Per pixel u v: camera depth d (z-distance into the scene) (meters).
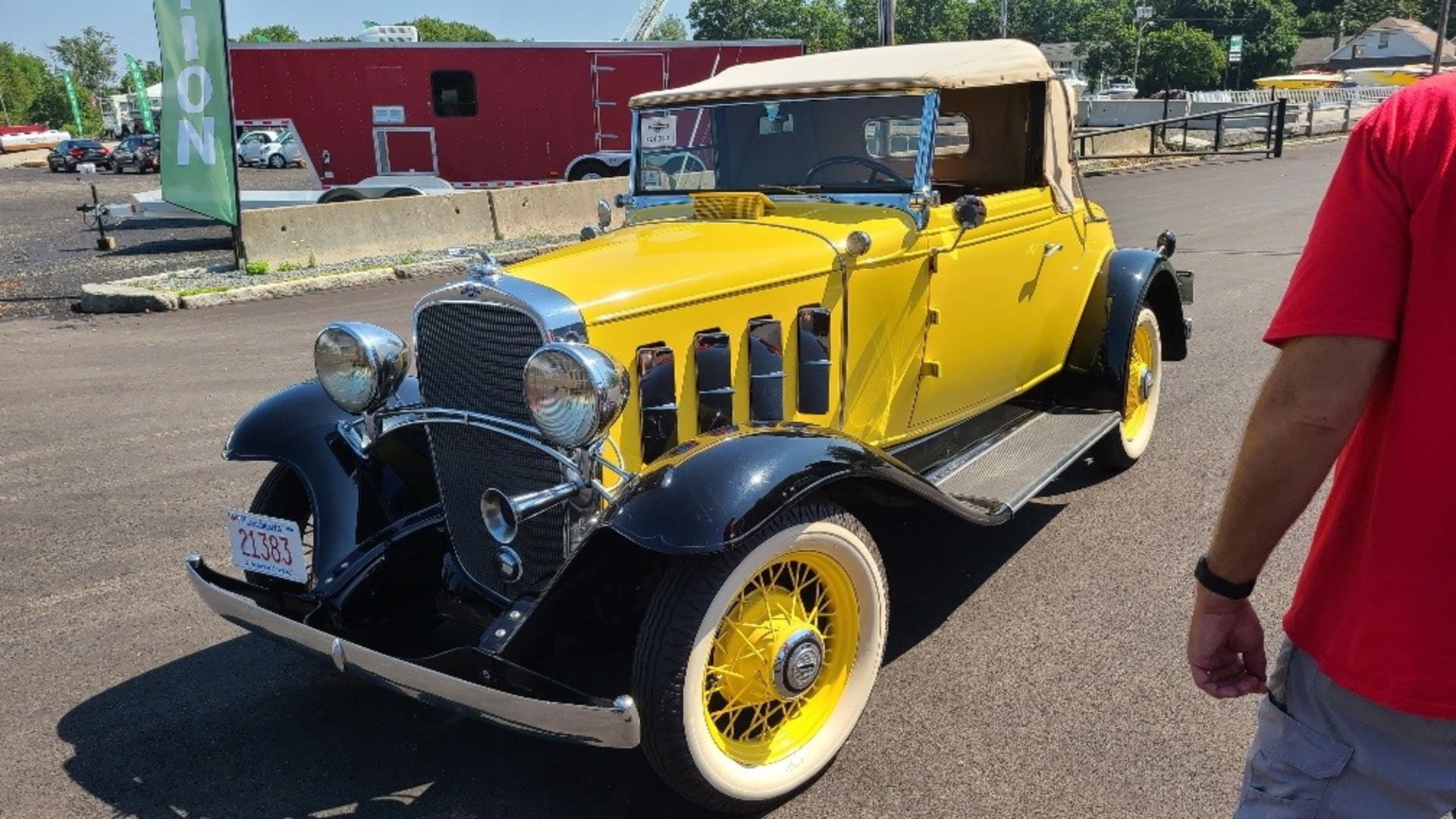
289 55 17.38
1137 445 5.52
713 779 2.81
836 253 3.68
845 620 3.17
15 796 3.11
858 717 3.19
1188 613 3.99
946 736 3.27
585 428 2.81
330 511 3.57
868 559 3.12
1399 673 1.58
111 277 13.56
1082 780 3.03
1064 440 4.63
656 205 4.59
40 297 12.41
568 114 18.20
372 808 3.04
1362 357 1.49
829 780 3.09
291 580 3.37
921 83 3.91
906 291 3.99
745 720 3.10
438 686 2.75
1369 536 1.61
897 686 3.57
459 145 18.08
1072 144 5.02
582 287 3.12
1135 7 91.94
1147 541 4.66
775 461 2.85
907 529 4.87
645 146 4.65
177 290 11.67
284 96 17.56
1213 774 3.04
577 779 3.17
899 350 4.03
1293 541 4.54
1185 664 3.63
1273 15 85.06
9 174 40.50
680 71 18.34
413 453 3.77
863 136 4.08
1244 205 16.09
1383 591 1.59
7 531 5.17
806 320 3.60
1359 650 1.63
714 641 2.81
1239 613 1.82
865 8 97.69
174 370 8.52
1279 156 24.33
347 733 3.44
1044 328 4.93
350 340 3.42
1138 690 3.48
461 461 3.34
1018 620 3.99
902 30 106.06
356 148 17.94
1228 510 1.69
